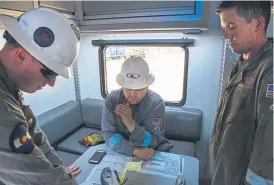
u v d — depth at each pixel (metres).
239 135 0.89
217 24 1.81
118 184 0.96
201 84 2.11
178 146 2.07
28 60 0.64
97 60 2.44
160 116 1.44
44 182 0.65
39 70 0.66
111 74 2.48
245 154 0.88
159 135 1.42
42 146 0.96
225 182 0.96
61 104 2.42
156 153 1.26
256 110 0.80
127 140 1.37
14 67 0.65
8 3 1.10
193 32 1.72
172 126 2.19
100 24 1.48
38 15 0.64
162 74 2.20
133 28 1.38
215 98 2.10
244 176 0.88
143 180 0.99
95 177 1.03
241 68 1.00
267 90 0.74
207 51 1.98
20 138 0.59
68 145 2.12
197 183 0.99
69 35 0.68
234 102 0.94
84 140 2.13
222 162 0.97
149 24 1.33
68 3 1.48
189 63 2.07
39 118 1.99
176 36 2.01
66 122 2.24
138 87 1.35
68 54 0.68
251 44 0.89
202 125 2.23
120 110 1.34
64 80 2.42
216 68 2.01
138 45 2.14
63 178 0.71
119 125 1.46
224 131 0.97
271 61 0.79
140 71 1.34
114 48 2.33
